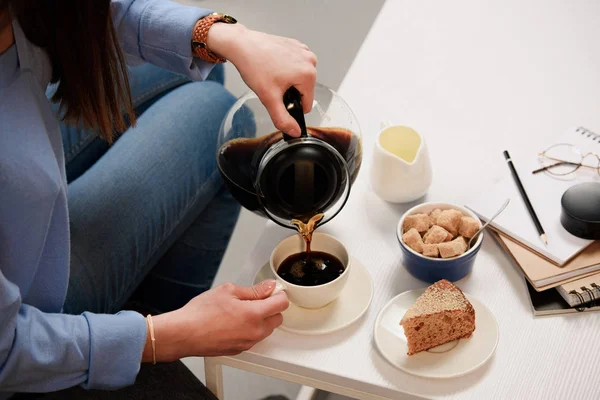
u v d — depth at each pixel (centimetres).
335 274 98
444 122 123
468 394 87
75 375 92
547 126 119
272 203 91
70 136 139
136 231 128
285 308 93
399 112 126
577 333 92
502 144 117
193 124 142
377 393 90
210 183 144
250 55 106
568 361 89
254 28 245
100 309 123
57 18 87
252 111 101
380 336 93
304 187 89
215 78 163
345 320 96
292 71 101
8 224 86
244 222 199
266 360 94
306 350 94
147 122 141
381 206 112
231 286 96
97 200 127
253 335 92
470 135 120
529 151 115
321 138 98
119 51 97
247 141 98
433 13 148
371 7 249
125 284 129
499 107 124
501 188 108
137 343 91
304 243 101
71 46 90
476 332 93
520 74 130
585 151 111
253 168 95
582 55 132
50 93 118
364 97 130
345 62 229
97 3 87
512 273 101
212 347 93
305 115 101
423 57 138
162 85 153
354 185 116
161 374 106
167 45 117
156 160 135
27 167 85
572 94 124
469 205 107
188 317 93
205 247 153
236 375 158
